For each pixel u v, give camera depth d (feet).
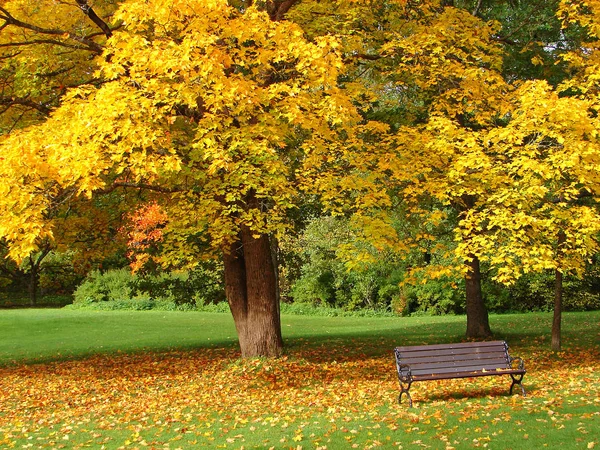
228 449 22.40
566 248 35.01
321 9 41.98
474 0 49.52
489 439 21.39
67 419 29.43
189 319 82.79
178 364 47.11
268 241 42.29
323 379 37.52
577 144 31.14
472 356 29.32
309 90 35.73
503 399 28.14
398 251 37.35
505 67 47.47
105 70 30.53
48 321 77.77
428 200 42.73
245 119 33.14
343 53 41.16
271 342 41.83
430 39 39.19
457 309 90.12
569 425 22.44
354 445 21.76
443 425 23.70
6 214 28.94
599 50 39.01
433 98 43.37
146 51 30.30
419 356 28.73
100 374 44.65
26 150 29.07
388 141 39.63
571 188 32.81
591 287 86.69
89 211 45.01
